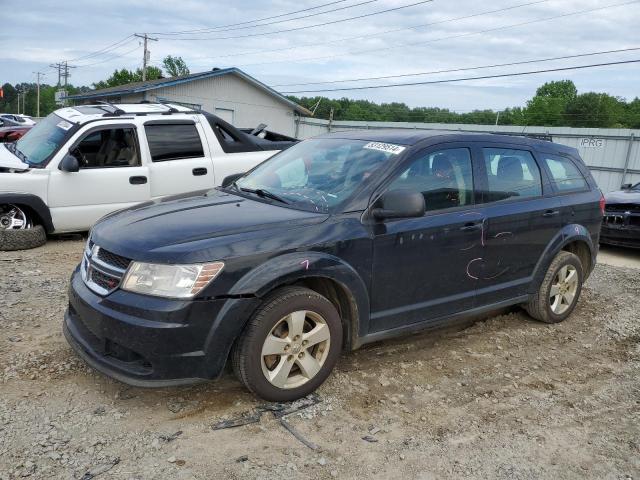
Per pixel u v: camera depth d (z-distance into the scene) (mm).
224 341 3359
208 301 3297
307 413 3582
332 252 3715
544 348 4945
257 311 3480
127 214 4062
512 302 5051
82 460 2994
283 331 3625
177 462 3025
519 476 3133
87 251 3840
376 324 4066
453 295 4492
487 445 3402
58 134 7766
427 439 3414
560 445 3461
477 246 4531
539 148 5312
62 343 4352
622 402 4059
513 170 4992
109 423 3346
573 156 5711
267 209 3977
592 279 7543
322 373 3777
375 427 3492
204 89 30016
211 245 3381
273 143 9156
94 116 7855
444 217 4312
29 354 4129
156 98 28672
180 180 8164
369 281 3939
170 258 3301
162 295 3264
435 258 4270
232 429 3361
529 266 5074
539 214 5020
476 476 3107
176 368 3293
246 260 3418
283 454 3158
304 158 4750
